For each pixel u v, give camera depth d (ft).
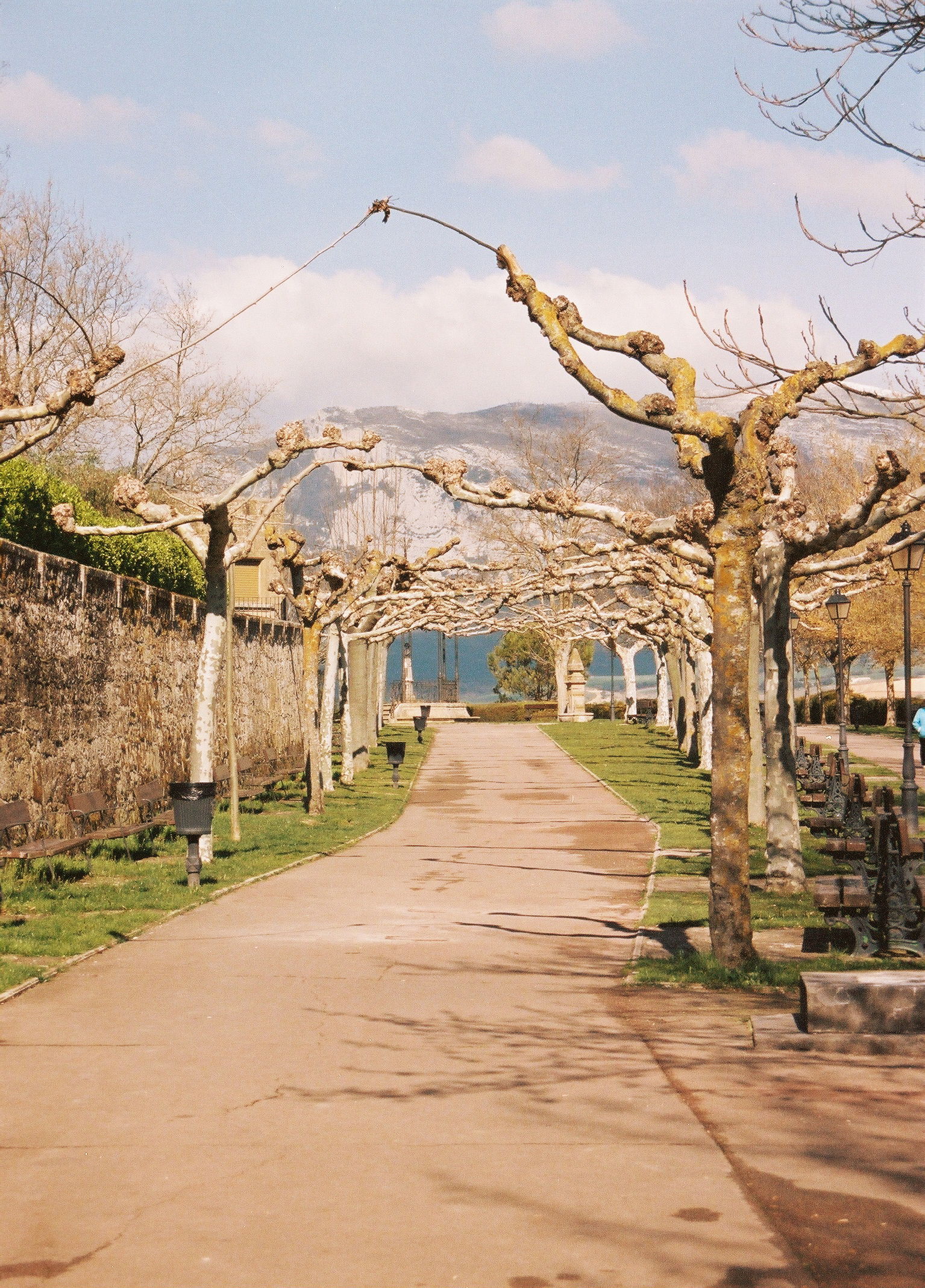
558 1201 16.40
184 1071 23.30
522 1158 18.12
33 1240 15.40
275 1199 16.67
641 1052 24.43
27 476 60.75
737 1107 20.39
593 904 47.91
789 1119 19.67
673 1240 15.06
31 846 48.44
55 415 39.45
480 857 64.64
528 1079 22.48
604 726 211.41
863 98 30.81
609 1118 19.97
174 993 30.63
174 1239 15.40
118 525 64.80
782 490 51.88
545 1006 29.25
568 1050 24.73
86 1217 16.11
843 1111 20.01
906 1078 22.07
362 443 58.80
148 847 61.67
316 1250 15.02
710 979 31.81
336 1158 18.25
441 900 48.62
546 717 263.70
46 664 58.59
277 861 60.44
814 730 201.98
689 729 146.20
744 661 34.01
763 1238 15.05
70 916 42.01
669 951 36.78
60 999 29.84
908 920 34.71
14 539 59.11
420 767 136.77
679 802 95.25
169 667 81.35
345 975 33.12
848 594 82.02
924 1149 18.08
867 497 45.68
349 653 135.33
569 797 102.94
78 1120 20.26
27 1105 21.09
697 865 59.21
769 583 51.60
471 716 261.03
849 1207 15.94
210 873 54.70
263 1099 21.42
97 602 66.54
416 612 130.41
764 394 37.29
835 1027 24.32
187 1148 18.80
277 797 97.86
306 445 58.70
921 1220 15.46
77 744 62.64
